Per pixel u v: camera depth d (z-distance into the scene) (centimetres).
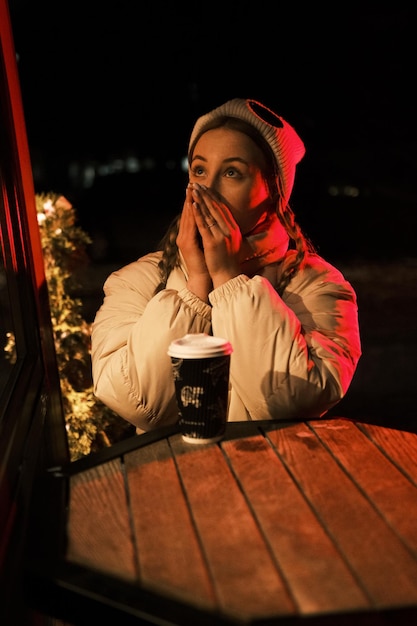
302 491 180
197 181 254
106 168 2672
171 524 164
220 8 1986
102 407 373
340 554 150
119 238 1469
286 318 232
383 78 1834
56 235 370
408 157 1722
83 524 167
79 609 142
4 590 138
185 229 239
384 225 1484
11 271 249
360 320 908
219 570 144
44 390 249
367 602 133
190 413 209
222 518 166
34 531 163
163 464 198
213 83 2153
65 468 201
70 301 374
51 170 2756
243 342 231
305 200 1541
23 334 258
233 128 246
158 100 2317
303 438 215
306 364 233
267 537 157
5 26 272
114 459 204
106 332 257
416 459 200
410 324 883
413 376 689
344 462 197
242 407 249
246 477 188
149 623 133
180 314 235
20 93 288
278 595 135
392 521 163
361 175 1636
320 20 1861
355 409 606
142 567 146
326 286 258
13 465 165
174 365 208
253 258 256
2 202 242
